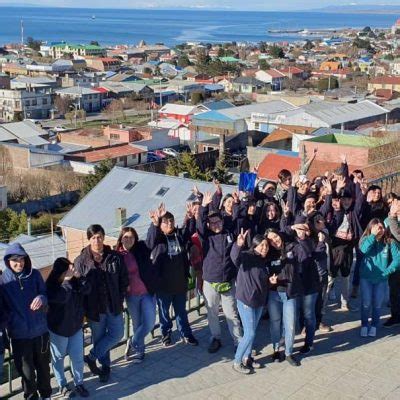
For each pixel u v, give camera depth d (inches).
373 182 535.5
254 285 302.8
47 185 1962.4
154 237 317.7
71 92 3961.6
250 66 5836.6
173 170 1758.1
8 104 3754.9
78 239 949.8
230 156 2149.4
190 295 392.5
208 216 321.1
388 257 336.2
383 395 289.7
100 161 2103.8
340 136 1628.9
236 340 331.6
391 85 4178.2
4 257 271.4
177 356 332.5
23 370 277.9
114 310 297.3
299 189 380.2
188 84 4448.8
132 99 4089.6
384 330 357.7
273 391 294.5
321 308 342.6
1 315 270.5
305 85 4768.7
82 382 295.9
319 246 324.5
